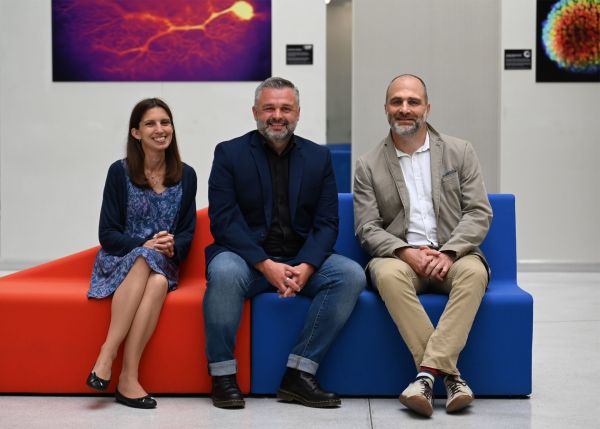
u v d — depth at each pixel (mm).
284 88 3307
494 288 3391
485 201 3426
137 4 6684
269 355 3246
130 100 6762
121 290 3160
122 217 3475
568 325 4680
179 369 3240
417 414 3010
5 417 2965
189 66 6738
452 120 7008
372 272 3270
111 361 3088
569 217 6910
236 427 2842
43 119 6789
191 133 6797
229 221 3303
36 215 6844
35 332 3246
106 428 2830
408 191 3482
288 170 3400
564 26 6785
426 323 3088
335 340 3242
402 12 6961
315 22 6723
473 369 3207
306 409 3084
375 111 7012
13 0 6691
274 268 3182
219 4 6691
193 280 3602
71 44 6719
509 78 6844
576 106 6840
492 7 6918
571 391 3314
